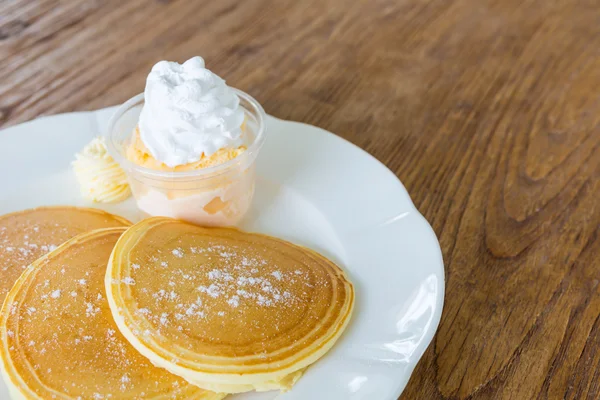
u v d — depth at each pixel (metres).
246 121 0.31
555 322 0.27
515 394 0.25
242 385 0.24
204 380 0.24
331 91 0.37
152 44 0.39
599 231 0.30
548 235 0.29
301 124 0.33
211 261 0.27
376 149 0.33
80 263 0.27
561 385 0.25
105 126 0.33
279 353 0.24
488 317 0.27
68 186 0.31
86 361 0.24
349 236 0.29
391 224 0.29
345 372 0.24
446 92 0.37
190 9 0.42
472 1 0.44
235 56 0.39
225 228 0.30
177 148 0.29
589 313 0.27
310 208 0.30
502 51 0.39
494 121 0.35
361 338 0.25
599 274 0.28
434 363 0.25
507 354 0.26
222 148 0.29
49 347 0.24
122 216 0.31
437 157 0.33
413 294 0.26
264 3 0.43
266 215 0.30
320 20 0.42
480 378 0.25
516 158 0.33
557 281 0.28
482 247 0.29
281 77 0.37
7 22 0.40
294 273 0.27
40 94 0.35
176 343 0.24
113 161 0.31
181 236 0.28
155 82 0.29
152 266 0.26
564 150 0.33
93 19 0.41
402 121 0.35
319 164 0.31
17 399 0.24
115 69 0.37
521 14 0.43
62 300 0.26
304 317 0.25
